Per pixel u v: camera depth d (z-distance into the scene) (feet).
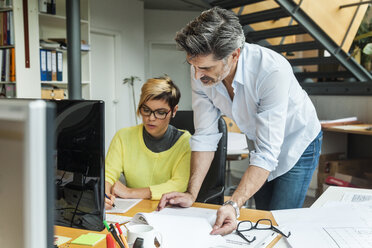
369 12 12.87
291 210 3.78
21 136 1.06
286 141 4.87
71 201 3.04
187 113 6.38
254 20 13.29
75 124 2.88
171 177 5.03
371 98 11.75
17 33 11.25
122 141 5.15
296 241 2.93
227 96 4.45
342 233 3.07
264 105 4.00
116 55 18.57
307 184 5.11
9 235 1.13
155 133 4.90
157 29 20.98
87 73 14.46
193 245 2.84
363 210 3.69
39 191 1.08
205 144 4.60
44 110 1.07
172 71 22.00
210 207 3.98
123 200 4.32
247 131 4.92
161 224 3.15
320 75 13.88
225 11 3.50
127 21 18.81
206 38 3.33
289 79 3.95
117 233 2.96
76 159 2.93
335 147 11.84
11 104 1.08
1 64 11.57
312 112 4.87
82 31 14.35
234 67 4.00
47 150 1.11
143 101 4.71
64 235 3.15
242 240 3.00
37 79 12.01
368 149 12.42
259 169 3.78
